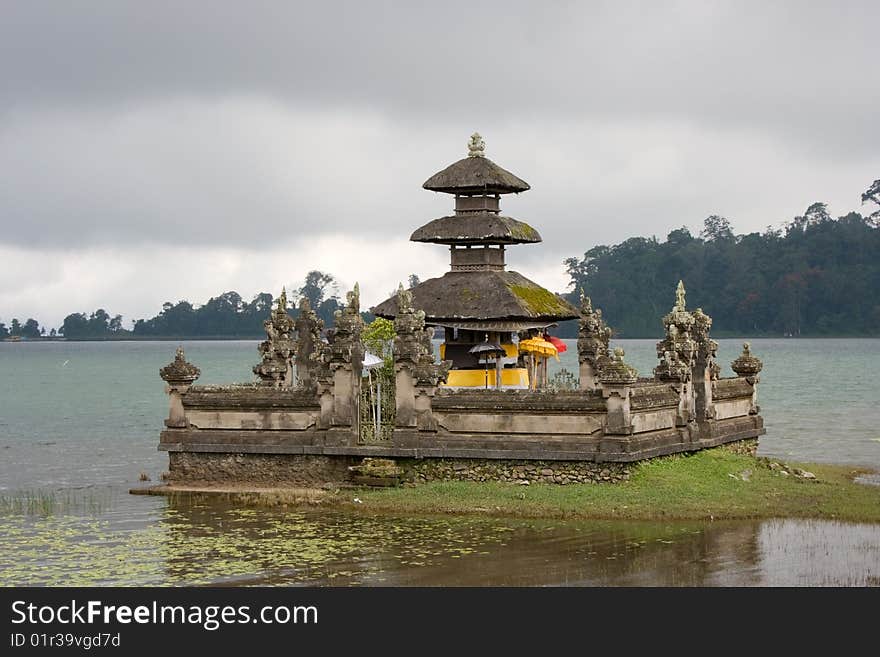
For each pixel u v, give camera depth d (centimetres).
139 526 3909
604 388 4091
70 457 6069
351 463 4431
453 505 4022
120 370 18438
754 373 5066
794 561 3325
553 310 4938
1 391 12506
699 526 3762
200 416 4581
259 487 4478
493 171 4947
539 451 4172
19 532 3834
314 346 5162
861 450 5934
